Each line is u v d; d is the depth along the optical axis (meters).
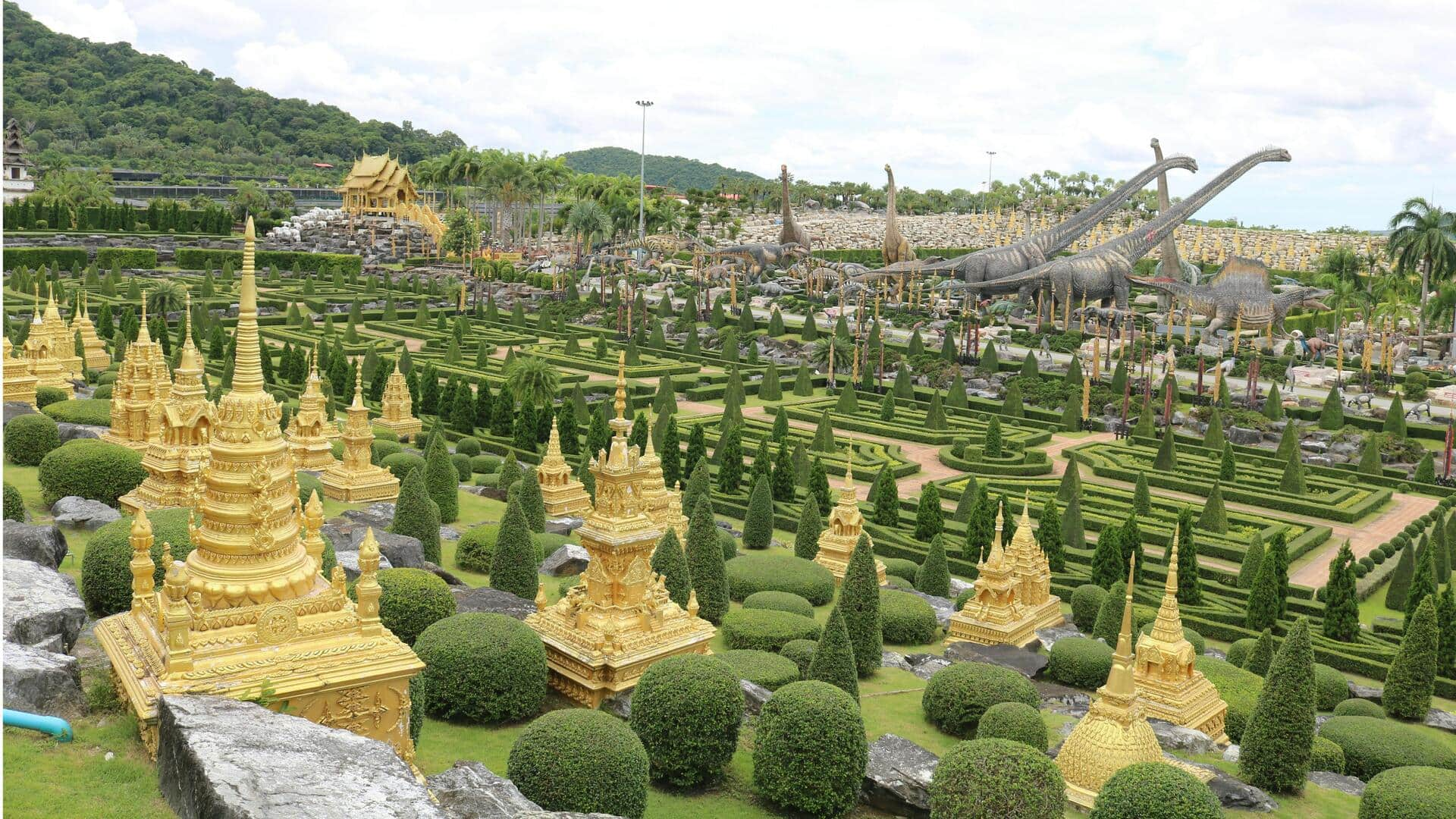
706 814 21.98
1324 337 124.44
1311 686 27.23
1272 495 66.25
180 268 143.38
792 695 22.58
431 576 26.91
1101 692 24.84
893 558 51.75
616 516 25.95
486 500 49.94
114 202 162.25
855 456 71.44
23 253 129.00
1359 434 80.62
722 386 94.19
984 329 120.06
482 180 174.75
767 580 38.84
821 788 22.00
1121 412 87.88
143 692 15.63
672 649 26.27
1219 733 31.17
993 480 67.00
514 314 119.94
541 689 24.17
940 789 21.55
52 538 26.12
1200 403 88.69
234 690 15.77
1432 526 62.78
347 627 17.33
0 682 12.48
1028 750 21.75
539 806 19.25
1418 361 111.81
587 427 75.94
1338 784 28.80
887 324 127.19
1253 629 44.28
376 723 17.22
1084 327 118.44
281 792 13.20
